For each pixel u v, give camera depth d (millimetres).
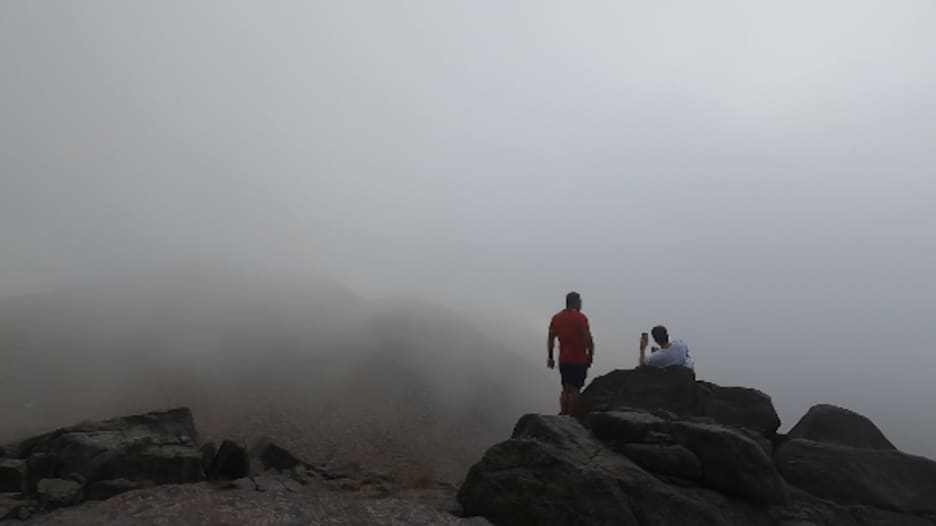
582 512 6859
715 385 10414
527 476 7367
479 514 7383
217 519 6020
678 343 10711
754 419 9539
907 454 8008
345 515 6578
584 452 7695
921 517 7516
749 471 7285
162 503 6664
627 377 10312
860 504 7668
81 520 6195
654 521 6781
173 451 8602
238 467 8695
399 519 6633
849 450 8125
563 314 10547
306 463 10484
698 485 7414
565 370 10266
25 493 7609
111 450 8195
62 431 9039
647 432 7992
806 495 7738
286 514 6324
